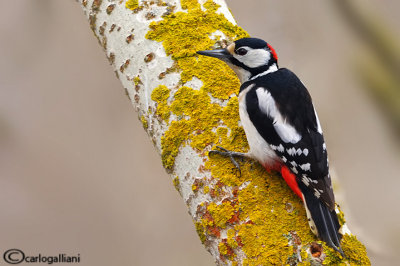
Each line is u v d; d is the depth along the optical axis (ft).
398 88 37.27
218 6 24.20
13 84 41.06
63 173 39.83
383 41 37.19
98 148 40.68
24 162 39.88
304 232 19.17
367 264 19.44
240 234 19.16
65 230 38.65
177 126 21.17
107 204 39.37
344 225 20.92
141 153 40.68
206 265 37.99
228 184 20.13
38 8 41.29
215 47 23.06
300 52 39.06
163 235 38.75
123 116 41.22
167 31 22.86
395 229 33.71
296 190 20.36
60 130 40.65
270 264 18.60
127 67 22.95
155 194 39.81
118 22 23.45
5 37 41.27
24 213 38.78
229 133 21.26
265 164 21.09
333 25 38.37
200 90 21.71
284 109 22.00
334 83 38.40
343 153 37.81
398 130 37.27
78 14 41.78
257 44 23.90
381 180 37.06
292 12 39.40
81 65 41.73
